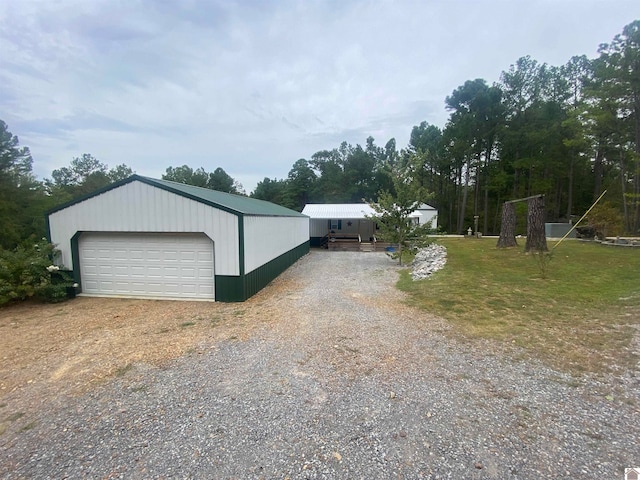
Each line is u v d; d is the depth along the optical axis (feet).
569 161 98.73
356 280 34.78
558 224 75.00
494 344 15.60
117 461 8.18
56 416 10.32
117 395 11.58
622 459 7.86
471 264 37.55
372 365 13.66
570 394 10.98
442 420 9.70
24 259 27.12
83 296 29.43
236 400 11.09
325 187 167.84
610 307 20.15
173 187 27.96
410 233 46.60
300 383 12.21
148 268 28.89
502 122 99.71
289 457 8.23
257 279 30.35
